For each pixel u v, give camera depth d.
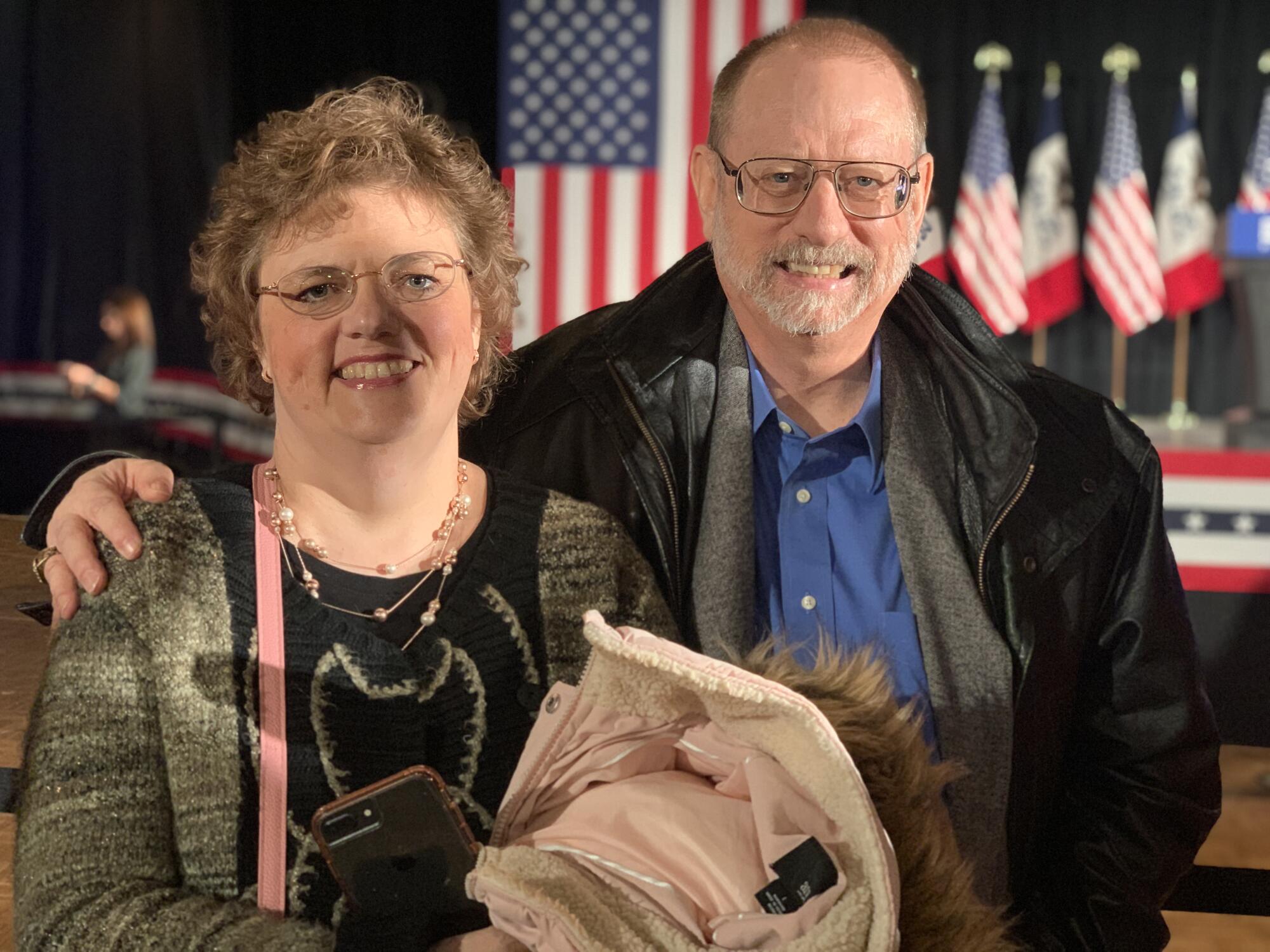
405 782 1.06
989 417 1.54
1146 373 8.41
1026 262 7.95
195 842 1.12
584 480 1.56
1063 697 1.54
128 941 1.02
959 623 1.51
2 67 8.03
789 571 1.54
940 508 1.53
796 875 0.93
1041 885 1.58
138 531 1.17
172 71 8.00
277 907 1.12
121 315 7.85
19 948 1.04
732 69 1.52
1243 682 4.77
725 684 0.96
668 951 0.93
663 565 1.53
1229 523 4.90
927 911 0.96
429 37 7.88
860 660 1.10
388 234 1.18
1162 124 8.21
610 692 1.04
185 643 1.15
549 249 4.65
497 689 1.23
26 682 1.87
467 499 1.29
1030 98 8.20
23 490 8.09
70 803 1.08
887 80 1.46
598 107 4.62
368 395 1.16
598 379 1.58
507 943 1.02
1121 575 1.56
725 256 1.49
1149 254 7.64
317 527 1.23
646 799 1.00
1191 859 1.57
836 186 1.42
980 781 1.49
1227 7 8.09
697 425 1.56
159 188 8.07
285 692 1.16
